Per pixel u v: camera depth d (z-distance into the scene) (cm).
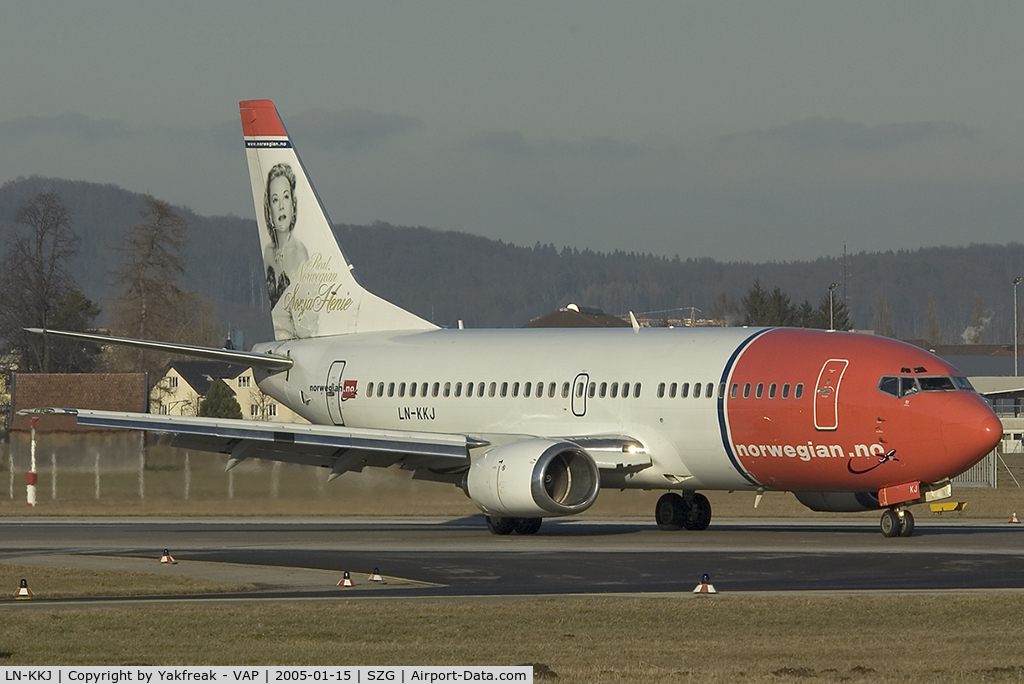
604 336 15675
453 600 8769
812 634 7438
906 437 13100
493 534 14675
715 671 6378
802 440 13600
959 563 10844
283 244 18512
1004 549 12006
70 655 6838
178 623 7781
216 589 9550
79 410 14800
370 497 19225
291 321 18512
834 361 13625
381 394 17062
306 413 18050
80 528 15725
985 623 7756
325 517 17725
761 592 9188
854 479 13588
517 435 14812
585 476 14238
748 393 13938
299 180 18325
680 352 14750
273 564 11144
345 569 10750
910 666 6506
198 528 15712
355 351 17600
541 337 16225
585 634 7444
